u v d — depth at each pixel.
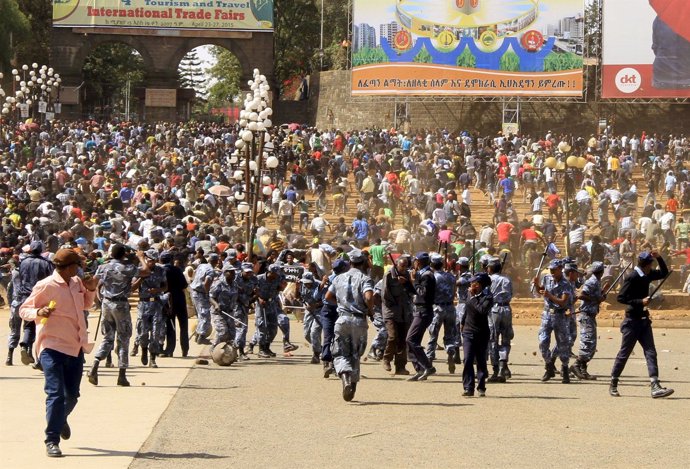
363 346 17.83
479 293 18.66
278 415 16.20
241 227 40.34
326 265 32.47
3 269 34.66
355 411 16.73
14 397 17.52
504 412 16.89
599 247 37.78
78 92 80.31
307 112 82.00
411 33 68.25
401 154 58.12
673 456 13.62
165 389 18.78
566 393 19.31
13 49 88.62
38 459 12.74
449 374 22.02
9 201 40.72
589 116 72.50
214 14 80.12
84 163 53.16
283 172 53.28
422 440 14.37
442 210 43.19
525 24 67.75
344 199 50.16
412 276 21.45
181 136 64.12
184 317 24.16
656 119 72.06
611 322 34.31
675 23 66.56
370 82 68.62
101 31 79.81
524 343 29.05
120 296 18.98
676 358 25.77
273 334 24.55
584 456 13.50
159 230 35.31
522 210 51.38
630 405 17.89
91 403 17.03
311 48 98.31
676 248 42.50
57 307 13.02
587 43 71.19
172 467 12.43
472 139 62.44
